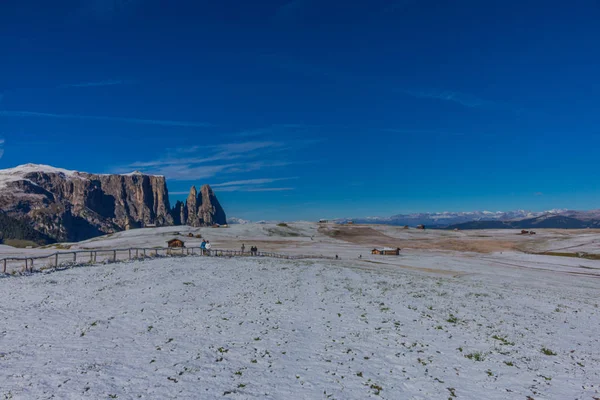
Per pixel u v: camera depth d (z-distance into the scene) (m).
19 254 71.12
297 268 45.84
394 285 36.88
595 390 14.90
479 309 28.16
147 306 23.55
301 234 169.88
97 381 13.38
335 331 21.02
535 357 18.58
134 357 15.80
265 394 13.24
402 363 17.00
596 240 122.38
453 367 16.84
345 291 32.12
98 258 55.16
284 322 22.06
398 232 183.50
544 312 28.61
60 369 14.19
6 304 22.45
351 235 171.50
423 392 14.22
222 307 24.45
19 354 15.38
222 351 17.08
